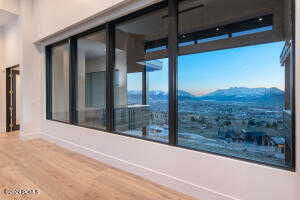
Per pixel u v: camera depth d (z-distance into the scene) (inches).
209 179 86.4
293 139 68.9
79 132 156.4
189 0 102.0
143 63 123.9
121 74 135.3
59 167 126.3
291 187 67.1
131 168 117.0
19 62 215.3
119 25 135.3
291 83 70.2
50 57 207.3
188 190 92.4
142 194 93.4
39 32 193.0
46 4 180.5
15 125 260.8
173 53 102.2
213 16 98.4
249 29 87.9
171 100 102.3
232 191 80.0
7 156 148.7
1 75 246.7
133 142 116.5
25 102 200.1
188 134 100.6
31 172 118.7
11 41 230.7
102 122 147.9
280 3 79.2
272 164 73.7
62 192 95.2
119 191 96.1
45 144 183.5
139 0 110.4
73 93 171.5
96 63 157.6
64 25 158.7
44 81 207.3
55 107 199.6
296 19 65.6
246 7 89.5
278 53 79.1
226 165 81.6
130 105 130.1
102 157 135.6
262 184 73.0
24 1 197.8
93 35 159.3
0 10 188.4
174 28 101.6
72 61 171.0
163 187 100.1
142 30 124.5
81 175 114.2
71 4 150.7
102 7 124.5
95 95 156.9
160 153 103.4
